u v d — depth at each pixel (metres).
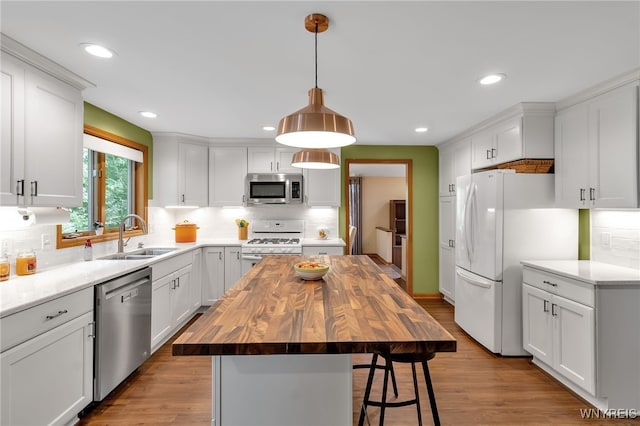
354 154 4.81
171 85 2.50
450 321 3.92
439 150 4.76
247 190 4.38
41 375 1.69
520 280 2.96
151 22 1.66
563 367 2.43
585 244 2.94
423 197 4.85
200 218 4.64
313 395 1.39
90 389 2.07
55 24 1.67
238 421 1.39
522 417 2.14
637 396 2.16
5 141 1.80
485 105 2.95
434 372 2.72
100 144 3.07
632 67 2.17
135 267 2.52
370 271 2.37
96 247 3.00
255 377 1.39
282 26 1.70
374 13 1.59
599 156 2.47
